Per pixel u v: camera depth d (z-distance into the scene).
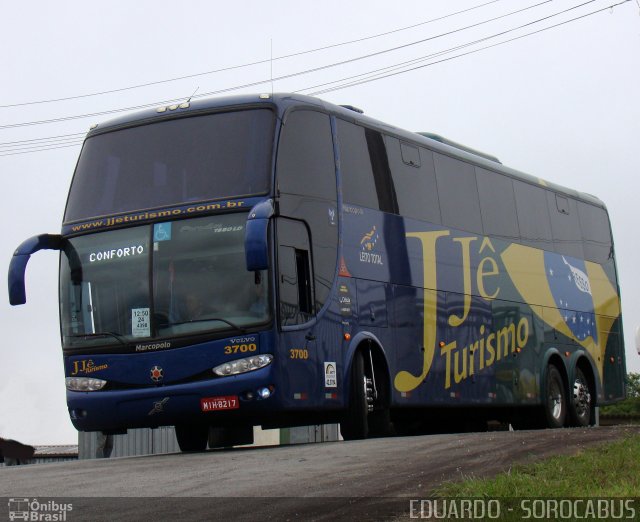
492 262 20.97
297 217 15.27
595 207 26.31
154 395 14.92
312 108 16.11
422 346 18.23
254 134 15.24
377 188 17.48
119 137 16.06
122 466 13.16
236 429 16.20
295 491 9.94
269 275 14.66
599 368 25.19
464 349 19.59
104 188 15.88
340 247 16.22
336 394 15.73
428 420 21.97
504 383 20.94
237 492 10.05
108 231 15.62
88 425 15.41
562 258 24.03
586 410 24.31
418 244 18.44
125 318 15.26
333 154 16.39
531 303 22.30
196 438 17.56
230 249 14.88
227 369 14.62
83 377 15.43
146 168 15.67
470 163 20.83
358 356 16.48
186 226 15.16
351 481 10.40
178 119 15.75
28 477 12.16
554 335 23.17
